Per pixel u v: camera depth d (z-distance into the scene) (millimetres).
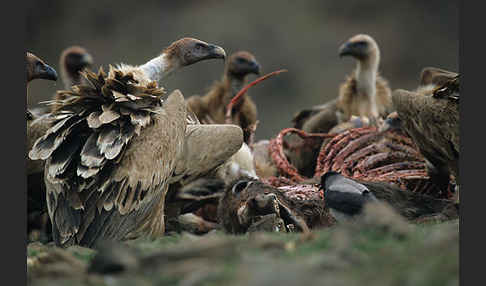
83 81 16484
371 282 5848
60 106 10883
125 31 50812
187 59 13828
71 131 10367
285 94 46562
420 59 50438
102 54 49938
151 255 6742
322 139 16328
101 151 9805
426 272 5902
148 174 10078
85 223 9594
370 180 12219
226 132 11656
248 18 50094
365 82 18766
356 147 13523
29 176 11766
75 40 50656
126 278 6531
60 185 9883
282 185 13219
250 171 13484
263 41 49188
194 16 50688
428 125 11867
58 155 10094
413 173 12641
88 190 9781
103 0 51719
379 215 7371
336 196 9242
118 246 7098
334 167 13234
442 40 50906
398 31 50938
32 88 40656
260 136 38125
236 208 10719
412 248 6605
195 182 12312
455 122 11523
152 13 51250
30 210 12242
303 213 10992
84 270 7188
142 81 11984
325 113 18250
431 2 51812
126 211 9773
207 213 13344
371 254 6637
